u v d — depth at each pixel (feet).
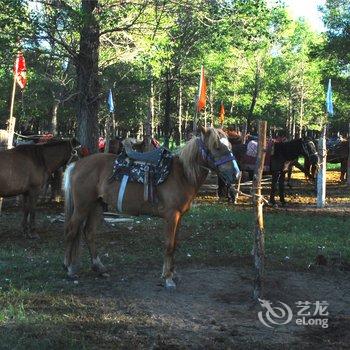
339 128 181.16
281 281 23.04
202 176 21.54
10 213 41.04
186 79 108.47
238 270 24.90
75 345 15.84
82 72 38.86
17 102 92.68
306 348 16.20
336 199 54.49
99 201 23.36
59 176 46.96
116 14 36.45
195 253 28.25
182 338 16.76
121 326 17.65
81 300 20.17
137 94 91.40
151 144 51.31
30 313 18.58
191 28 40.96
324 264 26.22
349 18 96.89
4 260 26.23
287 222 38.45
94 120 39.93
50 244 30.19
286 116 161.89
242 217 40.55
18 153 31.96
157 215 22.12
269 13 40.06
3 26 33.86
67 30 35.91
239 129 164.96
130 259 26.66
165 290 21.57
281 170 48.96
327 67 104.83
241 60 134.72
